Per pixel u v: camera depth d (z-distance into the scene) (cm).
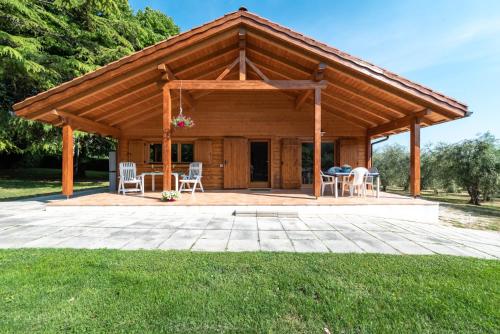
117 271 273
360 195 768
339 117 988
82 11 1254
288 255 322
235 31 621
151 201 647
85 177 1889
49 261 298
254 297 227
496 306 218
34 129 1190
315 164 664
